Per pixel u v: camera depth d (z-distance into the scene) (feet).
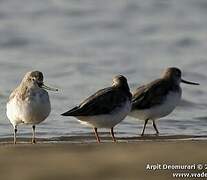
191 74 81.30
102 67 84.89
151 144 42.45
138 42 101.30
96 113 46.68
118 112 47.57
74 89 72.23
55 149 40.63
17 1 124.16
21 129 54.34
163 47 97.71
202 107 65.16
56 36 104.47
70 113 46.26
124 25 112.47
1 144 46.80
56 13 118.83
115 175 33.91
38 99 46.88
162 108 52.95
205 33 106.73
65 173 33.99
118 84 49.06
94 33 107.86
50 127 55.06
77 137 50.93
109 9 121.80
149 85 53.83
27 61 88.22
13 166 35.37
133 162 36.37
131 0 126.52
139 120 58.13
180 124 57.77
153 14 120.06
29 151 39.91
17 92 47.65
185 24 113.29
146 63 87.92
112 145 42.22
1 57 90.74
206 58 90.43
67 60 88.89
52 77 78.84
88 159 37.01
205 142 44.11
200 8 123.95
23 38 101.81
